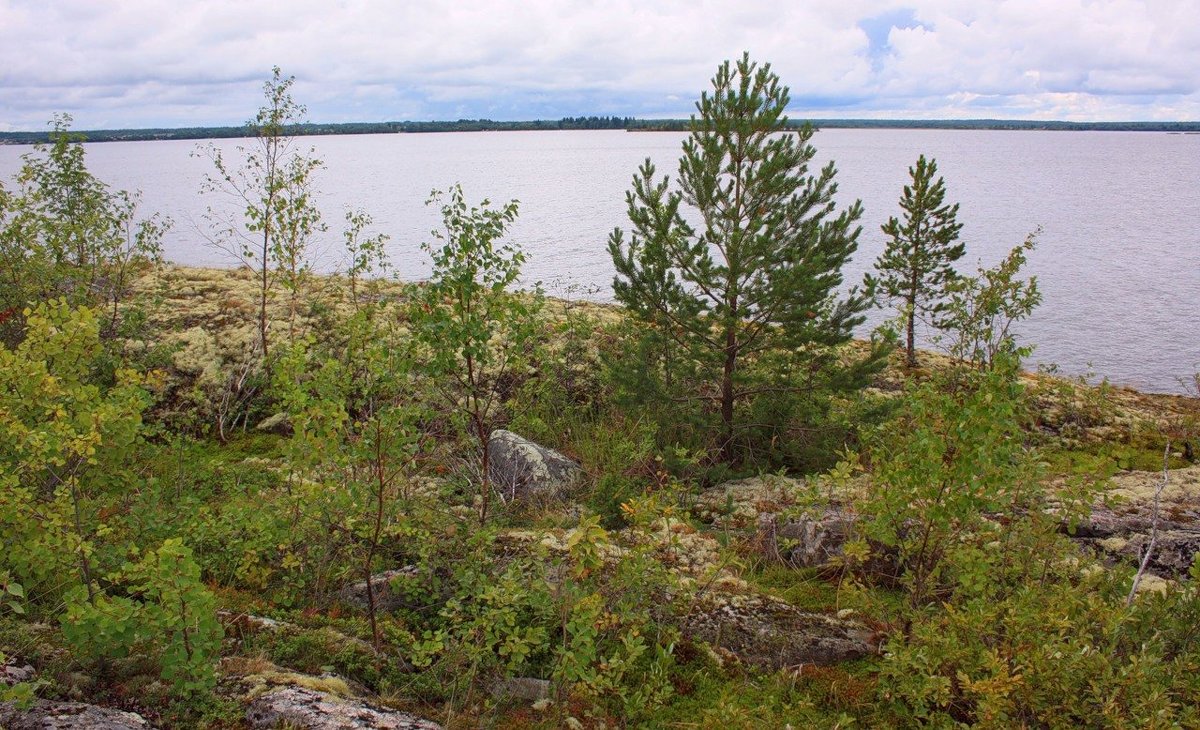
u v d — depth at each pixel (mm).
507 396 13047
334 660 5414
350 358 6914
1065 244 68250
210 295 19000
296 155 13406
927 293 22062
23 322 11500
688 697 5699
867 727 5434
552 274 43562
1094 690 4461
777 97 11141
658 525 6840
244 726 4309
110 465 6141
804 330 11234
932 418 5664
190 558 4406
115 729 3916
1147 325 37656
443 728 4680
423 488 9336
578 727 5156
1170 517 9680
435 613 6582
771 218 11328
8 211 11695
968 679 4719
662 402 11914
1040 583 5891
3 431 5156
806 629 6508
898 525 6059
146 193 91500
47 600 5742
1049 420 16781
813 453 11625
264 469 9875
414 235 58094
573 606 5336
